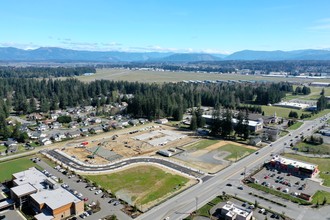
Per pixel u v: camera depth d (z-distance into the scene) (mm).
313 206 80250
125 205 79750
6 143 130500
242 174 101750
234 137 148375
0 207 76188
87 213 75000
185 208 78562
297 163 107750
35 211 74938
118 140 141625
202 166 109188
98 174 100688
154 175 100312
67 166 107375
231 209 75062
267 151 127250
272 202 82312
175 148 130500
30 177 89875
